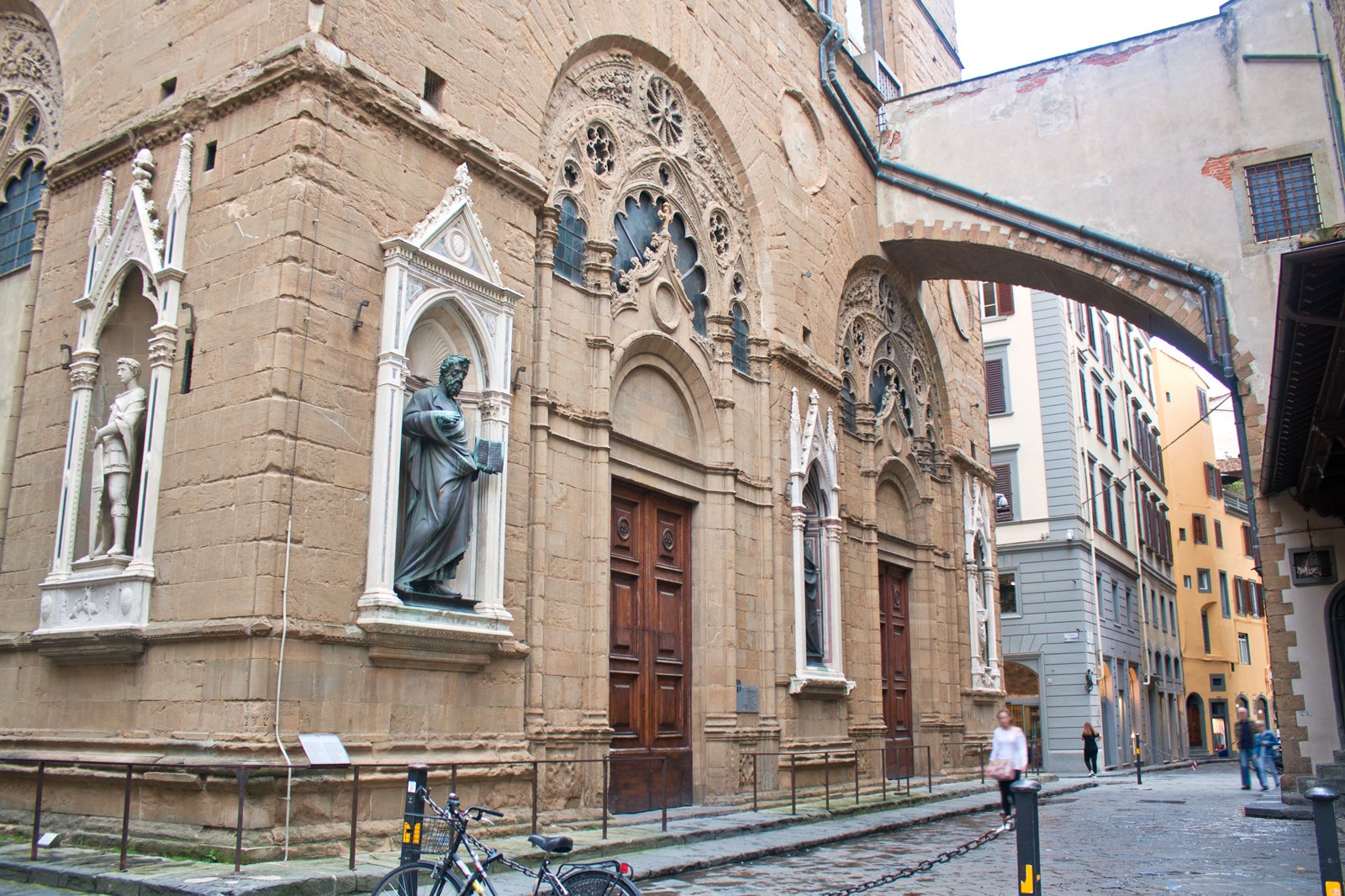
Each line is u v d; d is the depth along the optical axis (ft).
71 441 40.65
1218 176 73.15
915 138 84.38
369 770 34.63
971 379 101.86
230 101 38.32
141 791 34.24
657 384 57.00
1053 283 82.17
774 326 65.16
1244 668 209.15
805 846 45.39
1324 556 65.36
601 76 54.80
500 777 39.78
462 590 40.16
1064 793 84.58
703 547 58.03
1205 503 204.74
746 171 65.16
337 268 36.99
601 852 38.63
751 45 67.92
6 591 42.24
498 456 40.83
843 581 71.31
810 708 63.77
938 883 36.73
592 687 47.26
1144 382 185.78
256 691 32.48
